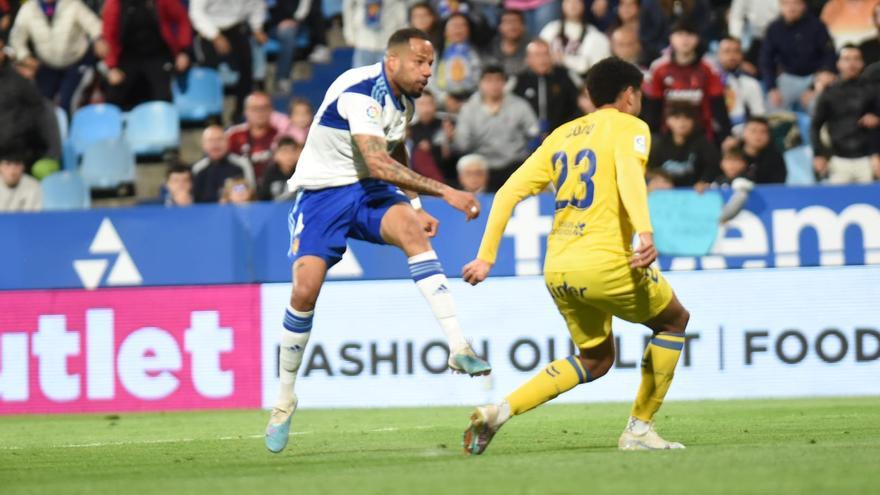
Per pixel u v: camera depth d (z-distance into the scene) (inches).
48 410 1521.9
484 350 1473.9
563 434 1067.3
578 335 877.2
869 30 1947.6
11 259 1524.4
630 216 818.2
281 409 917.2
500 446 959.0
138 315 1510.8
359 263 1483.8
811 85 1894.7
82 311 1518.2
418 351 1477.6
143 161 2028.8
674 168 1599.4
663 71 1731.1
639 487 619.5
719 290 1462.8
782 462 729.6
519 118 1673.2
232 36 2062.0
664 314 863.1
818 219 1457.9
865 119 1734.7
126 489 689.0
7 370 1526.8
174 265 1507.1
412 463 820.0
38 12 2042.3
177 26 2025.1
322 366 1489.9
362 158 906.1
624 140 836.0
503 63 1882.4
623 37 1862.7
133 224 1512.1
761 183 1637.6
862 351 1455.5
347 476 728.3
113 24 1999.3
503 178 1676.9
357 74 898.1
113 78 2012.8
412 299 1477.6
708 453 807.7
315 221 906.1
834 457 756.0
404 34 894.4
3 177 1807.3
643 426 880.3
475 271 872.3
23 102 1888.5
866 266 1457.9
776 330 1457.9
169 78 2036.2
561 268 854.5
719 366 1460.4
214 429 1237.7
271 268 1492.4
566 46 1873.8
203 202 1732.3
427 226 932.0
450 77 1850.4
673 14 1905.8
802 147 1785.2
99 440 1146.0
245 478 738.8
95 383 1517.0
